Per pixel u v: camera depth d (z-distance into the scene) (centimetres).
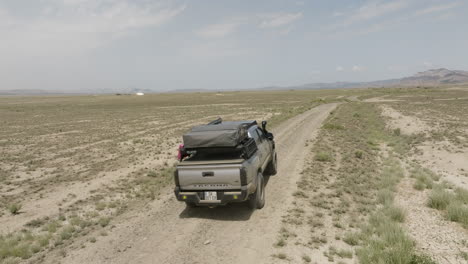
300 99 8138
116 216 730
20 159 1559
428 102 4697
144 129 2795
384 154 1325
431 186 822
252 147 732
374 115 3108
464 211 601
